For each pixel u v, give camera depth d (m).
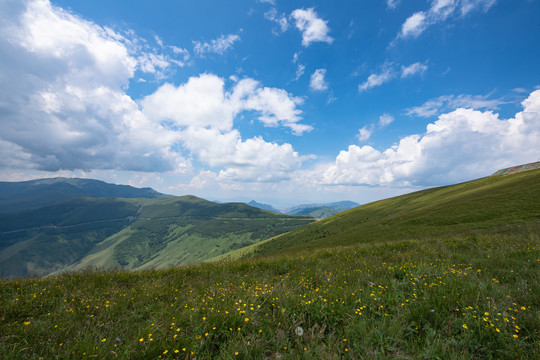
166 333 3.45
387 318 3.59
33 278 7.67
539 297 3.96
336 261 9.38
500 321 3.17
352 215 123.56
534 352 2.62
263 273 7.86
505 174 89.94
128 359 2.92
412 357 2.84
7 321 4.20
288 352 3.08
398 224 52.72
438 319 3.50
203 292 5.47
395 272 6.55
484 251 9.00
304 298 4.46
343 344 3.09
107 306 4.67
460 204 52.28
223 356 2.97
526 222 26.58
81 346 3.08
